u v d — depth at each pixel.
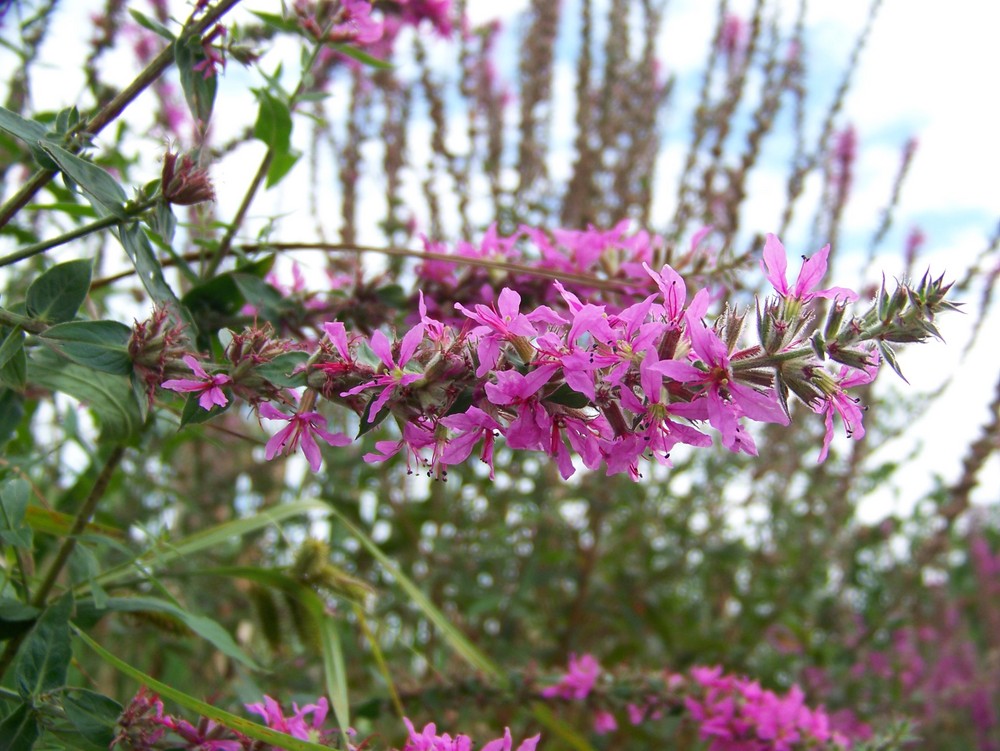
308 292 0.24
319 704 0.19
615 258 0.26
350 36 0.23
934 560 0.51
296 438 0.16
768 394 0.15
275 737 0.16
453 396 0.15
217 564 0.40
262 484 0.45
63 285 0.17
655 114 0.52
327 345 0.16
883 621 0.47
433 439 0.16
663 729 0.37
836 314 0.14
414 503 0.45
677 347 0.15
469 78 0.50
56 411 0.31
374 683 0.35
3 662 0.20
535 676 0.29
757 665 0.46
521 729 0.39
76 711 0.17
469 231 0.47
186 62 0.20
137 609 0.21
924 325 0.14
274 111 0.22
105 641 0.35
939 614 0.61
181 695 0.16
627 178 0.49
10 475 0.24
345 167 0.49
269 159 0.23
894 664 0.52
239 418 0.44
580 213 0.46
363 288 0.25
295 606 0.26
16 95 0.32
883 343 0.14
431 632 0.42
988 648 0.67
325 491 0.42
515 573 0.46
